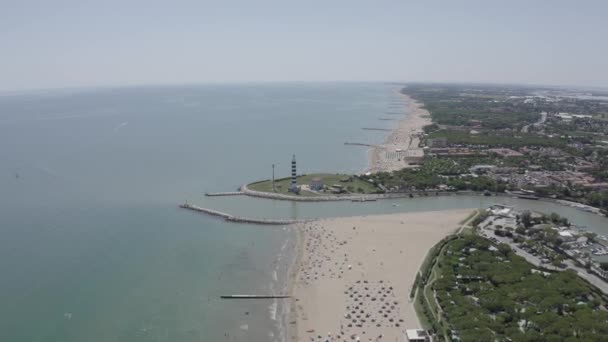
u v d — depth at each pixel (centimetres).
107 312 17512
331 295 19000
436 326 16350
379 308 17925
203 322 17125
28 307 17612
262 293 19238
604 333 15425
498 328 15850
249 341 16012
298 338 16162
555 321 16150
